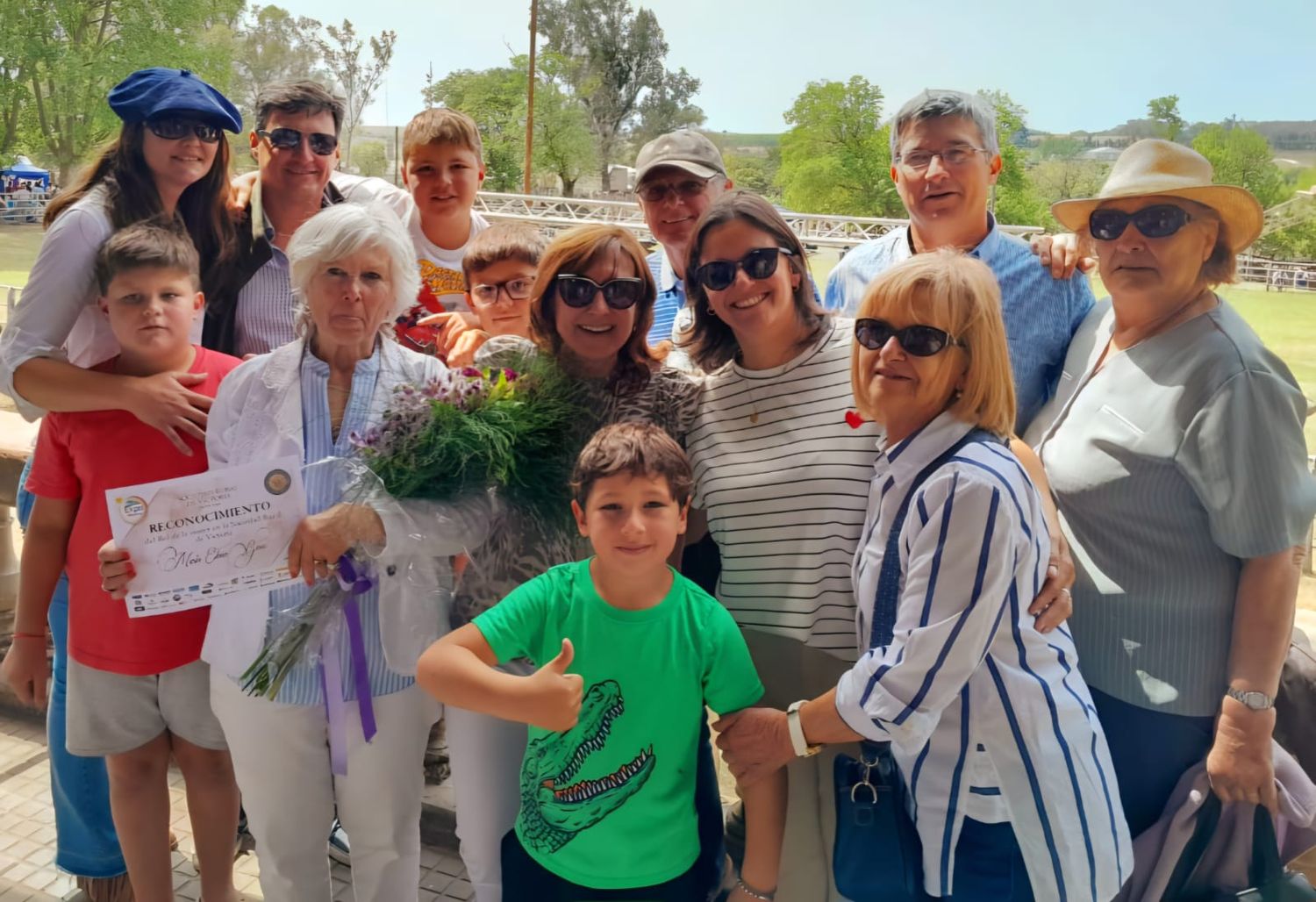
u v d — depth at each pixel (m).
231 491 1.85
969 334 1.60
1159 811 2.03
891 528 1.68
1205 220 1.94
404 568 1.95
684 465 1.74
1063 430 2.11
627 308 2.03
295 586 1.96
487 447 1.88
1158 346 1.97
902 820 1.73
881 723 1.57
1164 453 1.89
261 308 2.71
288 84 2.84
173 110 2.31
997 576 1.52
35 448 2.26
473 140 3.11
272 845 2.05
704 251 1.97
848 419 1.91
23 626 2.31
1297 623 2.77
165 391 2.08
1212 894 1.92
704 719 1.98
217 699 2.03
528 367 2.10
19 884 2.68
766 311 1.94
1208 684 1.96
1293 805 1.91
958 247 2.61
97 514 2.14
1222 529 1.85
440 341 2.52
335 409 2.00
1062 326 2.52
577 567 1.84
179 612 2.15
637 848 1.79
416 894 2.18
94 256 2.18
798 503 1.92
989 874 1.67
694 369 2.25
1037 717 1.62
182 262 2.12
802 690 1.94
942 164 2.56
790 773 1.98
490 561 2.04
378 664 1.98
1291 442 1.82
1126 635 2.01
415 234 3.18
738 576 2.01
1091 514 2.02
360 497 1.88
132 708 2.22
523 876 1.89
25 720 3.55
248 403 1.98
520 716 1.64
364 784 2.03
